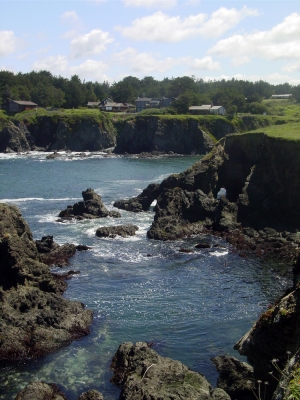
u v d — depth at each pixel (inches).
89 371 1132.5
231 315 1438.2
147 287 1665.8
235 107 7554.1
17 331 1235.2
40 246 2028.8
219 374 1106.7
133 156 6668.3
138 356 1096.8
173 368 1018.1
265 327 825.5
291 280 1745.8
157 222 2434.8
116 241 2263.8
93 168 5113.2
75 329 1307.8
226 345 1256.2
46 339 1240.8
